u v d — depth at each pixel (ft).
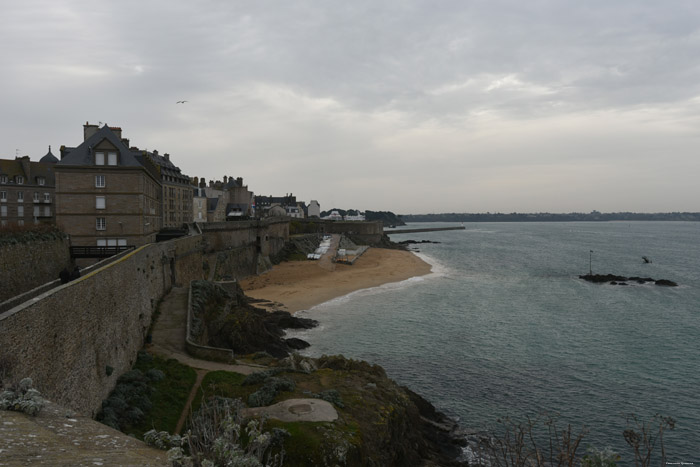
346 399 73.87
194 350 92.38
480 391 106.93
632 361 124.67
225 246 231.91
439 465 76.48
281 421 60.85
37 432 25.04
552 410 97.66
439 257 401.08
